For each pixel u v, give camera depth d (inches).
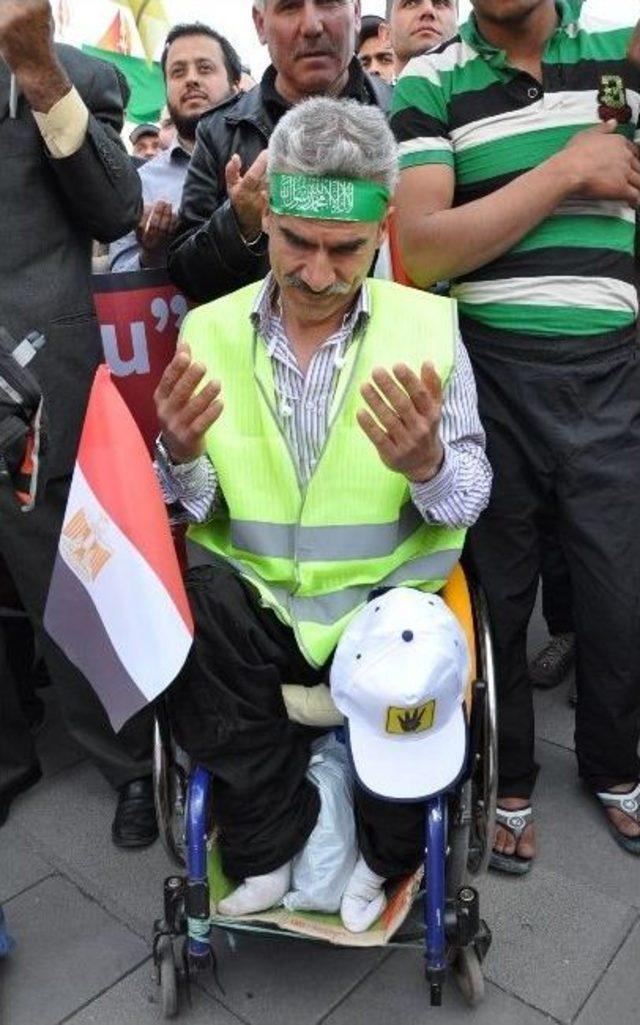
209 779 58.5
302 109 57.6
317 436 62.4
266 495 62.0
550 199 66.4
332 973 69.0
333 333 63.3
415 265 71.7
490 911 74.3
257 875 59.6
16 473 68.5
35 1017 66.4
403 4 119.7
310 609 61.4
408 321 63.4
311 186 56.1
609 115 68.9
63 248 75.7
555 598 104.0
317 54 82.8
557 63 69.0
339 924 60.3
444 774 54.9
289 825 59.1
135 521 53.7
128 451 54.8
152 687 53.2
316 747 64.1
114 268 122.8
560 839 82.0
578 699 82.0
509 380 72.7
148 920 75.1
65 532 55.9
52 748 99.2
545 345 71.4
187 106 134.2
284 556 61.8
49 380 76.2
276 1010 66.2
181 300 91.7
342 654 56.7
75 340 77.4
